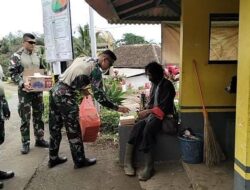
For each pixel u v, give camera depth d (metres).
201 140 4.79
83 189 4.34
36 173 4.88
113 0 4.95
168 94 4.79
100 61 4.71
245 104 2.77
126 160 4.88
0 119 4.52
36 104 5.95
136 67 36.19
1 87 4.57
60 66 7.00
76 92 4.93
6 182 4.58
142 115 4.93
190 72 4.95
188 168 4.66
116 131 6.93
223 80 4.96
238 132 2.94
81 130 4.96
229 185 4.13
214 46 4.91
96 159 5.39
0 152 5.89
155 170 4.82
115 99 8.62
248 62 2.70
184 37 4.89
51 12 6.73
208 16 4.85
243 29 2.79
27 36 5.57
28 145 5.81
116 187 4.37
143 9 5.96
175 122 4.89
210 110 5.01
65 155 5.62
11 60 5.55
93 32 8.33
